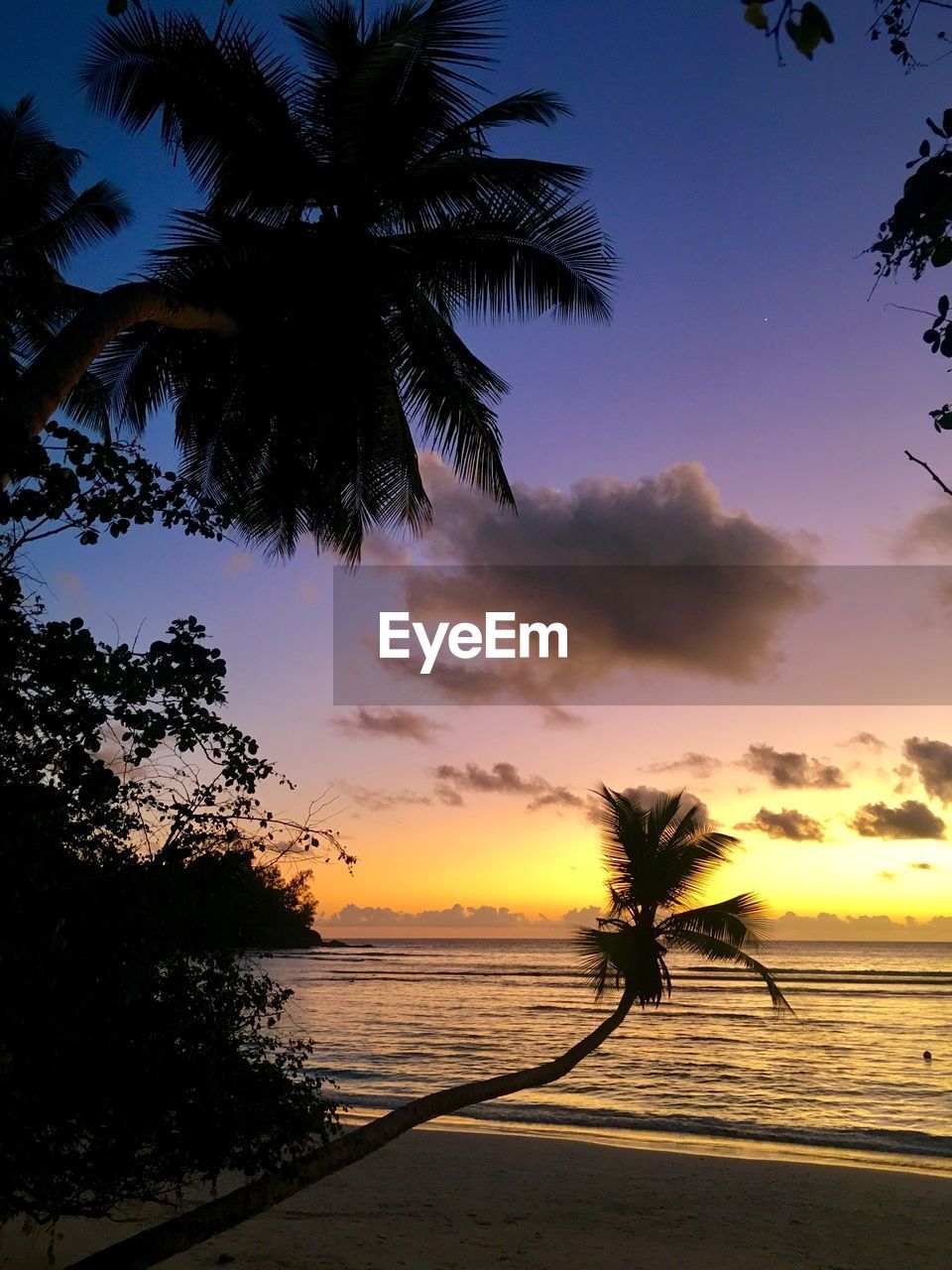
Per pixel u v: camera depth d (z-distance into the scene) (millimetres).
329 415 11305
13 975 5348
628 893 18297
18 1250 8930
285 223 11477
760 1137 22578
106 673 5840
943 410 3781
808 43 2217
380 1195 14430
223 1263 10258
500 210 11367
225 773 6688
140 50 10273
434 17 10188
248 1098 6543
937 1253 11992
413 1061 37094
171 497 6766
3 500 5887
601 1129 23188
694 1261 11367
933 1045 44656
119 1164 6117
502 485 12016
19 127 18391
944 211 3711
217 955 6707
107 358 12281
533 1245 11797
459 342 11820
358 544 12859
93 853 6277
